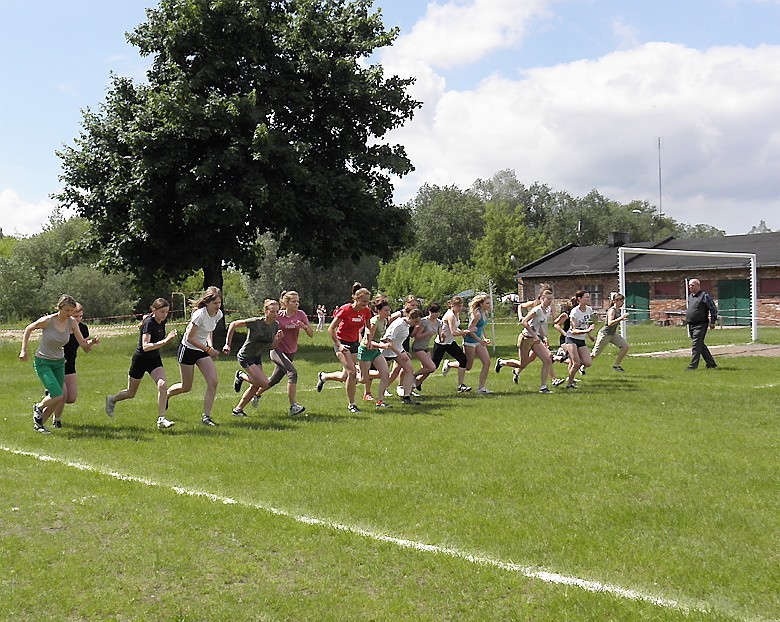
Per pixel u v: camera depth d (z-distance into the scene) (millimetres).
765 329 37844
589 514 6090
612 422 10516
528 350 15055
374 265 64000
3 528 5773
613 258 51375
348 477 7375
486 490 6844
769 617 4211
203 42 26453
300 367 21188
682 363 19625
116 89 28688
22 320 64000
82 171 27281
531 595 4496
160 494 6699
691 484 7004
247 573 4855
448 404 12523
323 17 27969
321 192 26188
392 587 4625
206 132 25078
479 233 87375
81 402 13539
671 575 4785
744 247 45781
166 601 4453
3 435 9906
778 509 6207
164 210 27031
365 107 28062
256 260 32688
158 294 68000
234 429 10227
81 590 4609
